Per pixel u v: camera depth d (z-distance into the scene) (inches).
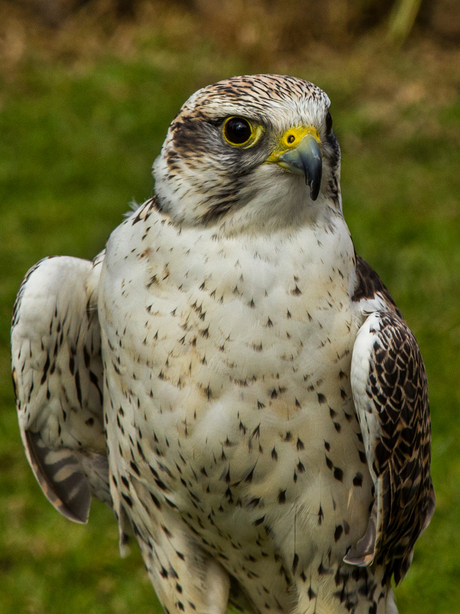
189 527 227.9
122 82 765.9
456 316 474.3
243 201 197.2
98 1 866.8
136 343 203.9
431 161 655.1
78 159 668.1
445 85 748.6
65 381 239.0
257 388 198.2
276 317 195.9
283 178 195.8
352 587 224.8
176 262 199.0
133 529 240.5
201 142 199.9
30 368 231.9
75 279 228.8
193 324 197.8
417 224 563.2
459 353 443.5
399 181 627.5
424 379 218.1
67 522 363.9
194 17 866.1
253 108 196.4
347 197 605.0
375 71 770.2
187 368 199.3
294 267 197.3
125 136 699.4
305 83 206.7
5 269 530.0
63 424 247.1
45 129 705.6
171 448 208.1
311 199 200.1
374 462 204.7
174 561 233.0
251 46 809.5
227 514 216.4
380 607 231.9
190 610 237.5
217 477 208.2
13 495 376.2
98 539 354.9
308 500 210.2
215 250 197.6
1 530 358.6
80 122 714.8
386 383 200.1
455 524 350.9
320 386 200.4
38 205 609.0
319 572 221.9
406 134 682.2
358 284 210.4
